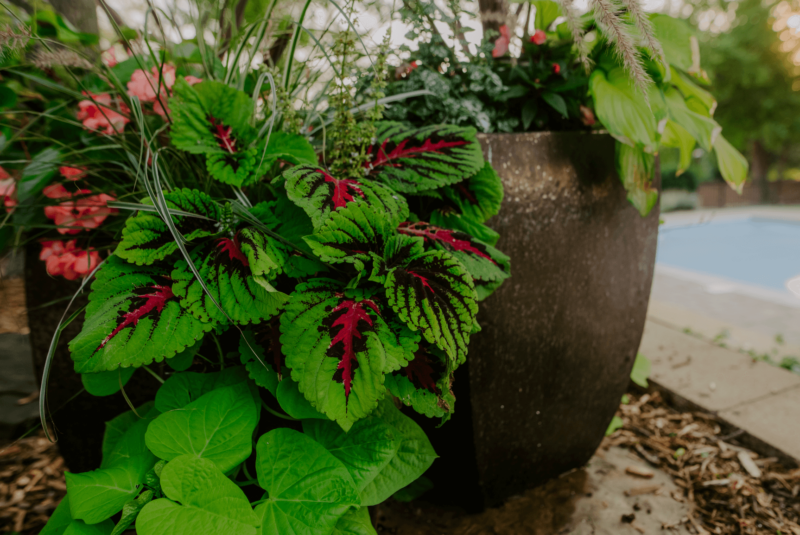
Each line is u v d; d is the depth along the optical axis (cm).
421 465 91
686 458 163
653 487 149
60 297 121
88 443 133
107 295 73
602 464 161
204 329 72
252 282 74
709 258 1019
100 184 117
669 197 1492
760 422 173
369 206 79
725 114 1572
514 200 113
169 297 75
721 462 161
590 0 82
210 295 68
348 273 88
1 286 156
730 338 276
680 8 1550
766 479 152
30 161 104
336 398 68
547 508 140
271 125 91
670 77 129
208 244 82
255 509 72
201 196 82
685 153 157
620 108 116
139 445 83
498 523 135
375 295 82
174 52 124
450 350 72
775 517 137
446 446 131
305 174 81
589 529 133
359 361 71
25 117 129
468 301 77
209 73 116
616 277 135
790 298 432
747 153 1848
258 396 87
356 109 109
